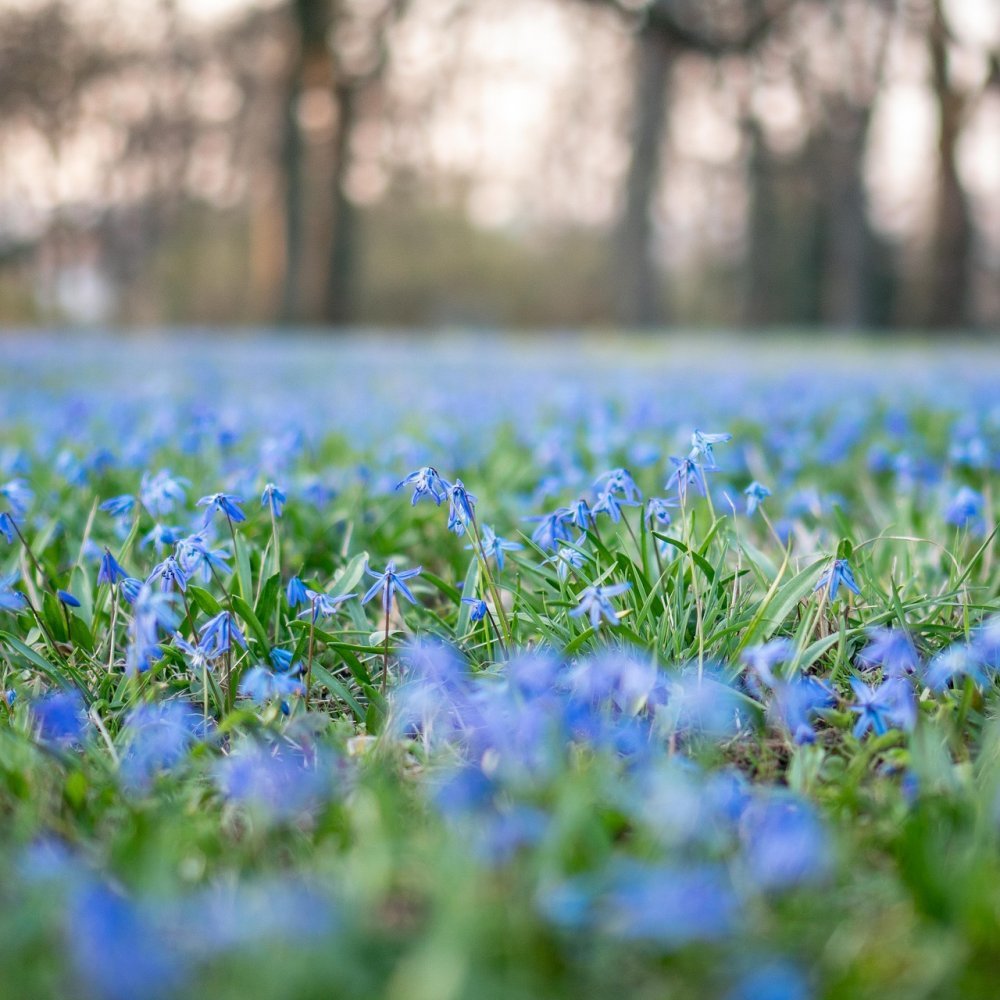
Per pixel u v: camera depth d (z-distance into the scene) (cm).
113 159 3084
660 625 227
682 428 536
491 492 398
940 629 232
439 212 4256
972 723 206
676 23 2373
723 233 3831
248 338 2295
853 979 126
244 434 523
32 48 2733
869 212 2855
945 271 2725
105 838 168
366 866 137
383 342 2164
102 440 522
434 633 251
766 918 138
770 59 2745
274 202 2970
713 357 1502
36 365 1232
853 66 2703
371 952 124
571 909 124
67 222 3206
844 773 190
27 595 271
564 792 153
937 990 126
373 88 2747
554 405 686
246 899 131
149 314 3972
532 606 251
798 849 135
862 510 405
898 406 657
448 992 110
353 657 230
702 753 191
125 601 271
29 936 126
